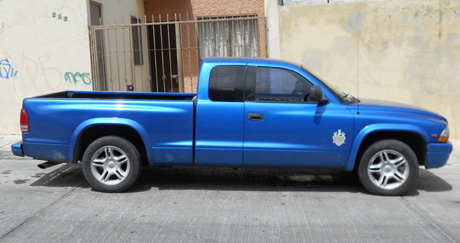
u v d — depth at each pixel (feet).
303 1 33.71
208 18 41.34
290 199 19.30
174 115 19.27
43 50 31.65
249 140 19.29
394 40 29.43
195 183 21.66
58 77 31.81
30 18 31.48
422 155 19.92
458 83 29.32
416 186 21.43
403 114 19.40
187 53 42.42
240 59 19.88
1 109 32.48
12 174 23.26
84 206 18.13
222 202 18.83
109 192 19.88
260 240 14.85
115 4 36.86
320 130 19.12
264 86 19.44
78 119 19.43
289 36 30.04
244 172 23.72
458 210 17.95
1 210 17.58
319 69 30.17
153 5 43.21
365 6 29.35
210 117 19.24
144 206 18.21
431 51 29.27
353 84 30.04
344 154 19.27
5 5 31.55
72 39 31.32
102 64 32.48
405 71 29.60
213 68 19.51
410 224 16.37
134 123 19.30
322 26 29.76
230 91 19.34
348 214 17.43
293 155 19.31
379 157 19.51
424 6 28.96
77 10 31.07
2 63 32.04
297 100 19.38
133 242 14.58
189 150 19.43
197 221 16.57
